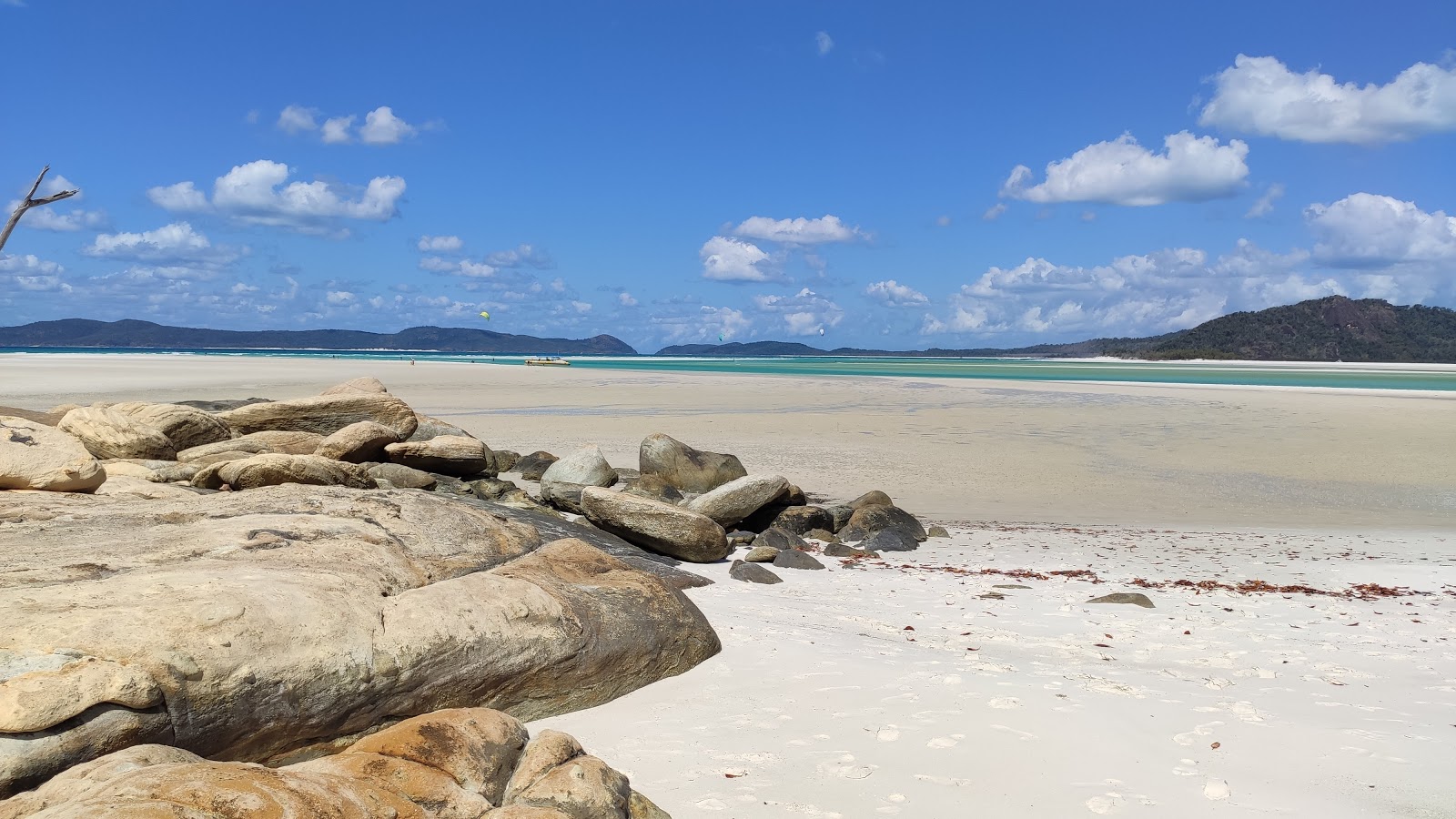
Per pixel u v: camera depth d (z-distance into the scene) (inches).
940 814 216.8
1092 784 235.3
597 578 345.1
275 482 548.7
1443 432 1337.4
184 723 213.0
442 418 1519.4
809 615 424.5
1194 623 428.1
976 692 304.3
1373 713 297.7
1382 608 475.5
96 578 257.0
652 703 297.0
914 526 698.8
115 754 181.3
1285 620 442.0
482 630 274.8
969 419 1549.0
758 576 516.1
